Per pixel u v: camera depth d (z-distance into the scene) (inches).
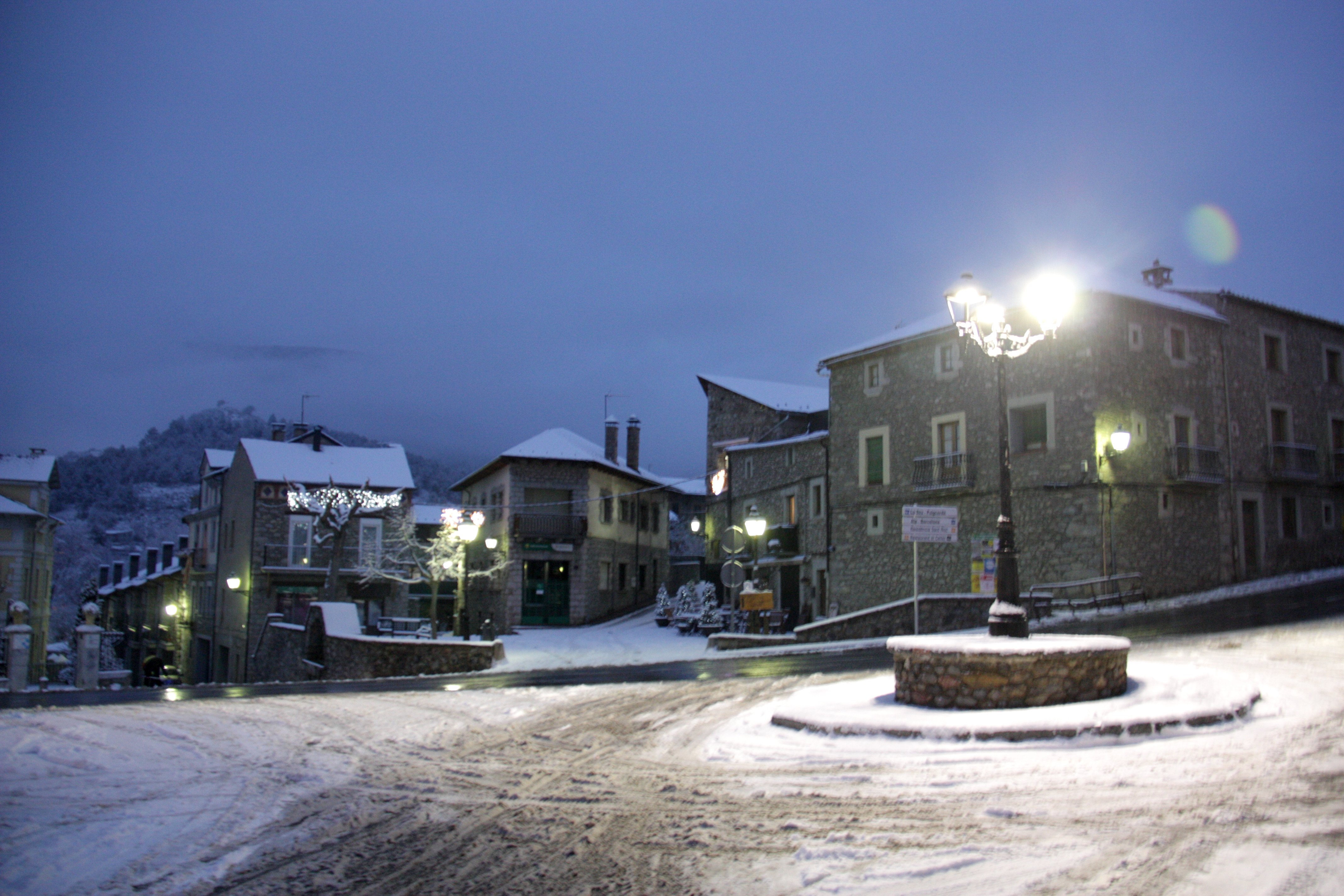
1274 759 282.0
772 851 230.7
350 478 1737.2
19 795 330.3
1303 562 1168.2
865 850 223.9
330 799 317.4
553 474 1700.3
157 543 3912.4
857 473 1211.2
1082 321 974.4
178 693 724.0
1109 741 319.3
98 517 4047.7
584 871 229.5
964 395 1080.8
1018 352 481.1
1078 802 249.9
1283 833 212.2
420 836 268.4
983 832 229.8
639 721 451.2
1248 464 1109.1
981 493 1051.9
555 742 406.6
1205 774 268.5
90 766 380.2
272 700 595.2
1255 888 182.1
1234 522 1078.4
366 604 1734.7
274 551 1676.9
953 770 296.5
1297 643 556.7
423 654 951.0
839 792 281.1
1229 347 1118.4
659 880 218.7
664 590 1513.3
